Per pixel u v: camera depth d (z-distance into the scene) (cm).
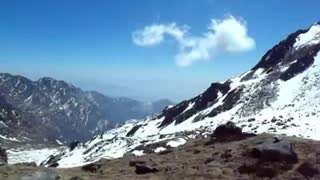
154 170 5006
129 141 17925
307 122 12625
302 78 18775
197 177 4541
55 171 5012
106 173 5100
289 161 4775
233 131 6781
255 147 5084
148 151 11119
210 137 6919
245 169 4738
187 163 5272
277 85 19325
